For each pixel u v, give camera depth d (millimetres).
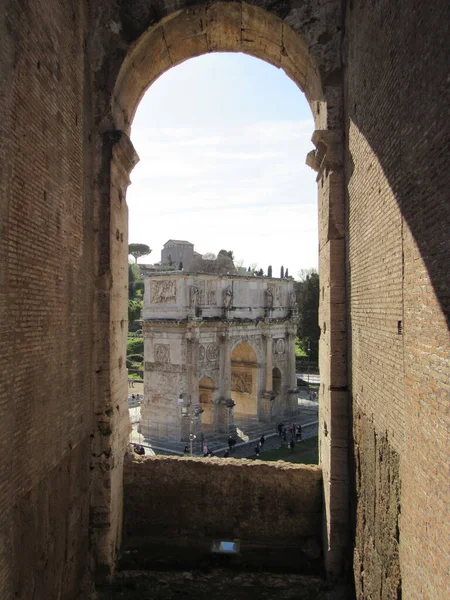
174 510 15914
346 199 14328
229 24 15773
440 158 7230
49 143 11156
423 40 7883
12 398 9148
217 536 15758
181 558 15289
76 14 13320
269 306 57469
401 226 9164
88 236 14156
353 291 13492
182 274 47969
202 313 49531
